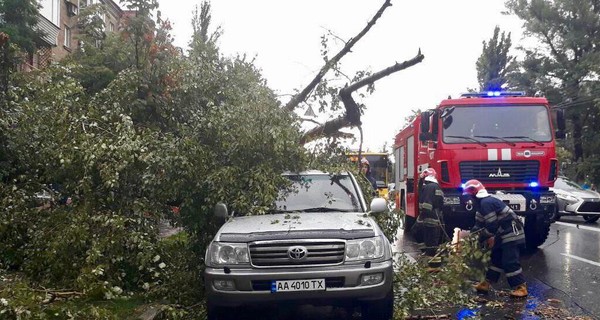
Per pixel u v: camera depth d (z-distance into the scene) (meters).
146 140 7.67
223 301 5.90
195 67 9.15
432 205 9.88
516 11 37.72
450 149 11.22
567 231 15.13
